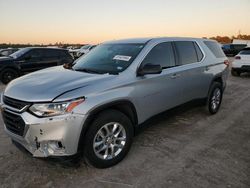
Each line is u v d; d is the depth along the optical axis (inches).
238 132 177.0
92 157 118.6
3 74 396.8
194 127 185.9
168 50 167.8
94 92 115.7
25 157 136.2
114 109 127.3
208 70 199.9
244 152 145.2
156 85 148.9
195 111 227.5
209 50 211.2
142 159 135.4
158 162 132.3
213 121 200.5
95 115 118.7
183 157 137.9
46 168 125.3
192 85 183.5
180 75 168.6
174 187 110.3
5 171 122.5
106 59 155.1
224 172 122.6
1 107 122.5
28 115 108.0
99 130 119.0
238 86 375.6
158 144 154.6
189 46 189.0
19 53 424.5
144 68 137.3
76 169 124.5
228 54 1387.8
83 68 152.3
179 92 171.0
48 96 108.3
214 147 151.4
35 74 144.6
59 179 116.3
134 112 137.5
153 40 162.7
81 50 892.6
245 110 234.8
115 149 129.4
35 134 107.2
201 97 199.5
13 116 115.2
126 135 131.5
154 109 152.2
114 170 124.3
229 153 143.6
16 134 116.2
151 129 180.1
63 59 462.3
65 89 112.5
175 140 161.2
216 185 111.9
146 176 119.0
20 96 113.4
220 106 248.1
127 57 147.5
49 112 106.1
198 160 134.6
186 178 117.3
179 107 176.4
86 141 115.6
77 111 108.5
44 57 438.0
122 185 112.0
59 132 106.8
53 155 109.9
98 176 118.9
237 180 115.9
